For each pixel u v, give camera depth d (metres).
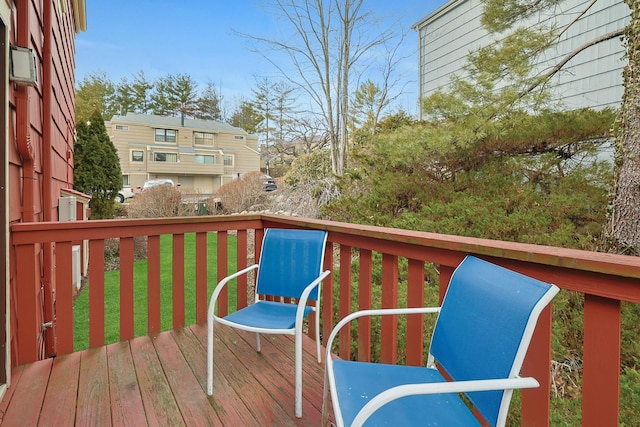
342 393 1.17
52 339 3.05
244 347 2.36
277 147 13.52
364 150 6.65
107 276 5.98
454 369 1.16
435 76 8.70
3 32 1.83
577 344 2.59
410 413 1.10
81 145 8.93
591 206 4.01
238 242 2.88
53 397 1.76
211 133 23.36
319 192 8.63
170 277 5.68
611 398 1.01
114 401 1.74
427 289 3.18
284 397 1.80
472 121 4.53
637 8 3.27
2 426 1.54
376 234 1.87
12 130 2.17
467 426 1.04
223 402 1.75
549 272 1.16
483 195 4.63
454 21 8.02
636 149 3.25
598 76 5.48
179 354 2.24
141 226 2.48
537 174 4.73
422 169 5.21
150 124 21.58
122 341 2.42
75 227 2.23
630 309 2.38
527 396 1.22
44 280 2.98
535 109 4.75
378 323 2.89
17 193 2.29
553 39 4.87
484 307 1.11
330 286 2.43
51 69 3.18
